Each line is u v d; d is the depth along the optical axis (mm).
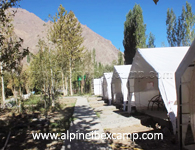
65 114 10031
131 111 9453
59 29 18016
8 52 6211
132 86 9617
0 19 6070
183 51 7949
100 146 4961
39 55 11750
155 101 9281
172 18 20406
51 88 12930
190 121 4590
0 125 7359
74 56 25078
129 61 23344
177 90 4641
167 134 5824
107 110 11305
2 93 12492
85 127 7047
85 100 18031
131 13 22906
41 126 7305
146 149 4777
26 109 11266
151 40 25172
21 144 5230
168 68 6543
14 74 9914
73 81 30844
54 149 4809
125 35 23578
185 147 4648
